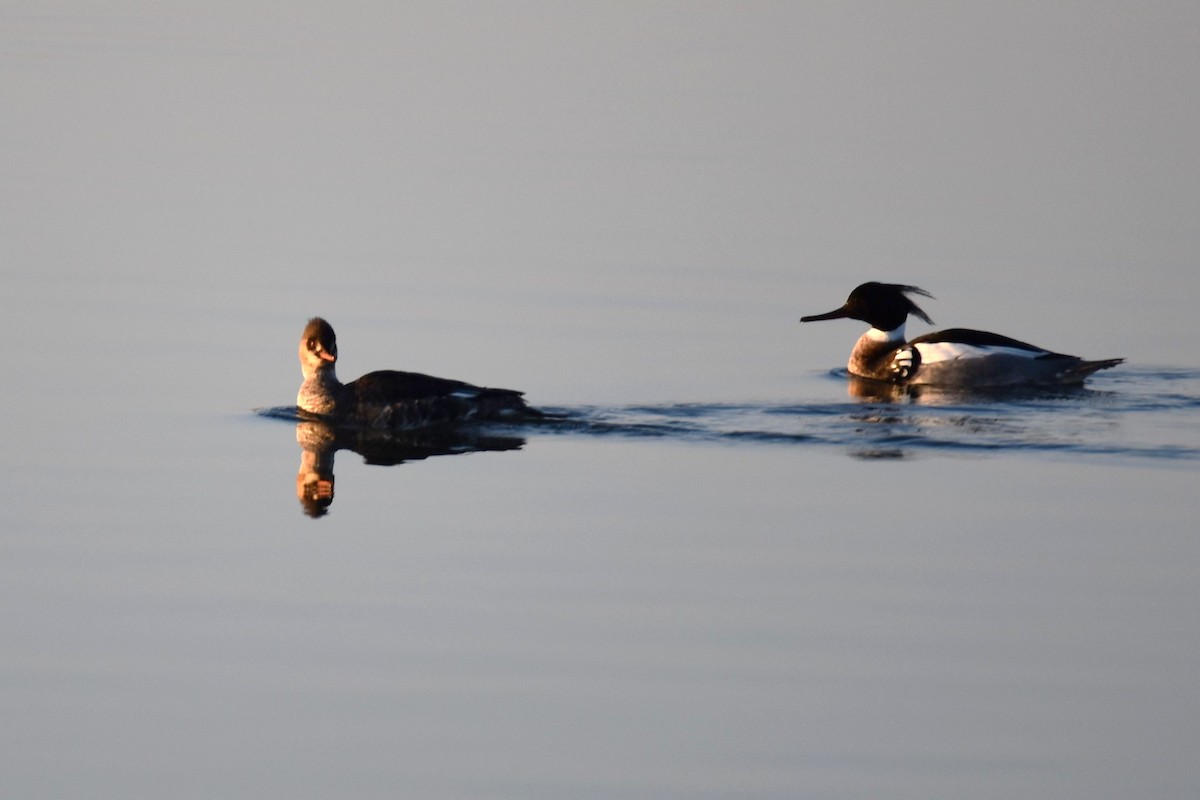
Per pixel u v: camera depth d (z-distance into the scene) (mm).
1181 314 27062
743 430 21422
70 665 14547
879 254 30312
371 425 21250
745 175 35594
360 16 53469
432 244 30656
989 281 28766
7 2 54781
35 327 25172
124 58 46094
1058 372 23953
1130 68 46125
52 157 35844
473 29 51531
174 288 27422
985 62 47000
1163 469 19844
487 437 21016
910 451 20594
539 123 39906
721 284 28625
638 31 51438
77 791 12641
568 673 14531
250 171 35188
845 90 43781
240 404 22156
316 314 26281
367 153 36906
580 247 30625
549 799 12617
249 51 47531
